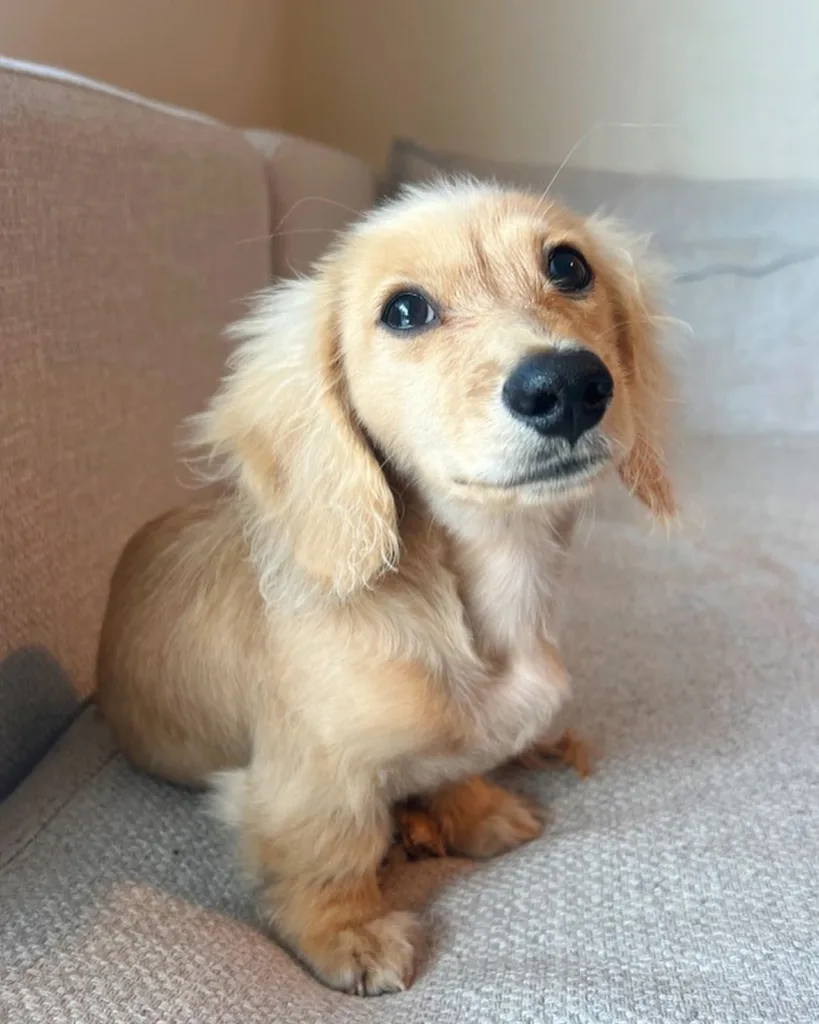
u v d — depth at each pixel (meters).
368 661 0.22
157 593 0.26
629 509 0.49
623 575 0.41
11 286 0.24
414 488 0.23
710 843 0.24
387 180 0.62
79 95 0.29
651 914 0.22
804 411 0.61
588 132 0.68
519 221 0.23
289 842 0.23
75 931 0.20
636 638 0.35
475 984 0.20
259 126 0.63
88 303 0.28
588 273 0.24
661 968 0.20
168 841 0.24
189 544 0.26
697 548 0.44
